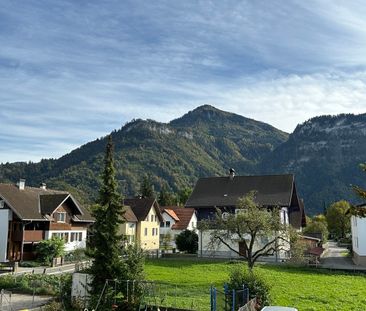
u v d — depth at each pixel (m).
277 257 47.41
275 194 55.66
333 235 105.56
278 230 35.50
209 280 34.22
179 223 86.31
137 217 74.69
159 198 118.12
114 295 24.45
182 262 46.84
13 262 46.53
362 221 46.34
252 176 59.84
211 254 52.41
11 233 49.81
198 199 58.28
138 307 23.86
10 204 48.91
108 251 25.83
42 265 45.72
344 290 30.25
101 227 26.16
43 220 51.69
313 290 30.02
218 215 38.66
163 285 31.25
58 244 47.84
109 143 27.72
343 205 101.38
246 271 24.33
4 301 28.34
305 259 43.56
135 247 26.73
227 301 21.84
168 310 23.34
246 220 34.59
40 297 29.84
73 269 42.91
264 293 23.34
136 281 24.88
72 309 25.33
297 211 63.59
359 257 45.94
